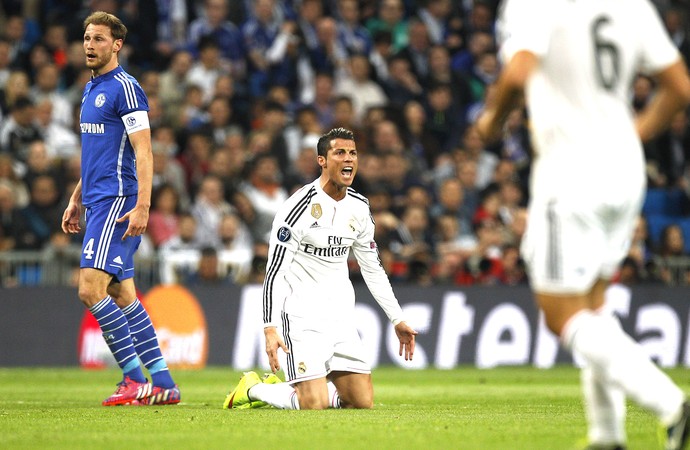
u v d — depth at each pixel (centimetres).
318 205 2595
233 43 6769
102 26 2702
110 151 2703
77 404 2844
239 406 2694
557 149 1556
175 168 5966
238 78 6738
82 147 2734
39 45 6394
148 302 5094
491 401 3080
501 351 5375
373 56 7269
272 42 6956
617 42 1577
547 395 3394
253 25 6950
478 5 7575
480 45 7344
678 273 5681
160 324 5100
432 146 6669
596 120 1555
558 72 1556
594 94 1562
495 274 5569
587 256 1527
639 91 7200
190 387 3791
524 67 1512
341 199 2625
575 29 1558
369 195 5675
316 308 2630
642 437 1852
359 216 2639
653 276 5628
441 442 1772
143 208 2652
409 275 5375
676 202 6694
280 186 5991
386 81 7031
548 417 2331
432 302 5322
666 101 1608
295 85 6894
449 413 2464
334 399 2703
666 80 1598
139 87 2711
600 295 1630
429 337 5303
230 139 6038
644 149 7006
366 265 2703
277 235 2564
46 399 3111
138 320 2788
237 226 5588
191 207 5972
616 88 1580
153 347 2792
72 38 6600
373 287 2711
